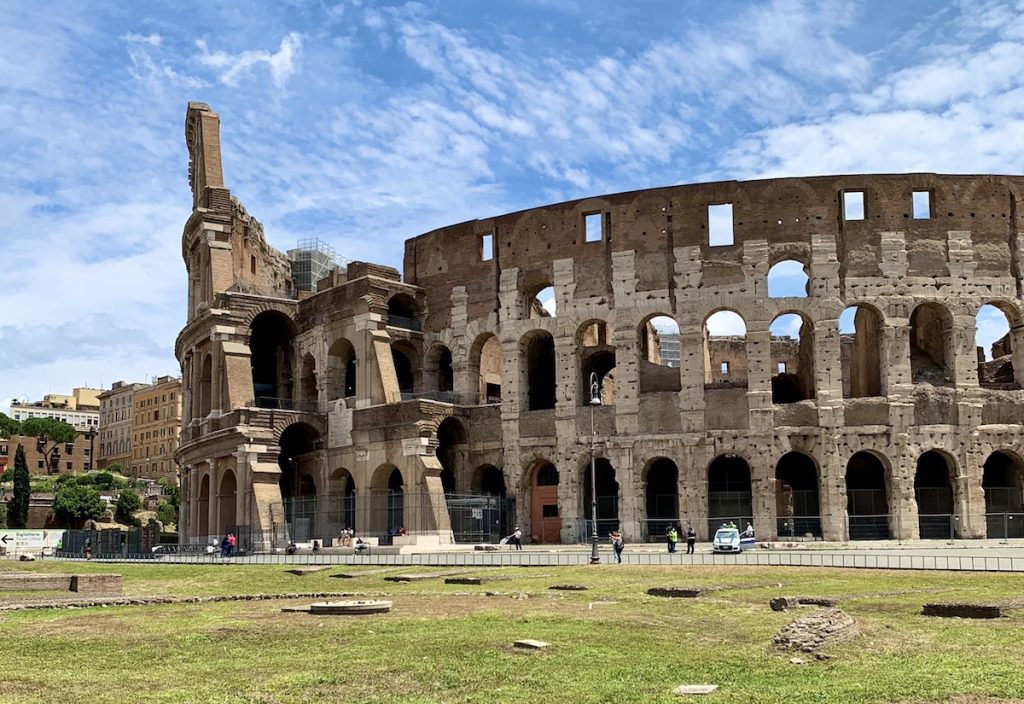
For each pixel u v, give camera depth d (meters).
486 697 19.81
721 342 120.81
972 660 22.31
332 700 19.83
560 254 84.62
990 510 78.25
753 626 28.53
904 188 79.06
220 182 102.56
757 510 76.00
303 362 96.25
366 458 86.25
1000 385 78.88
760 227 79.25
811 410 76.88
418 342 91.50
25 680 22.09
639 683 20.83
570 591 39.47
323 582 48.47
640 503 78.81
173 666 23.58
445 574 49.50
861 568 47.41
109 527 156.12
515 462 84.00
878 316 78.44
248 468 85.06
